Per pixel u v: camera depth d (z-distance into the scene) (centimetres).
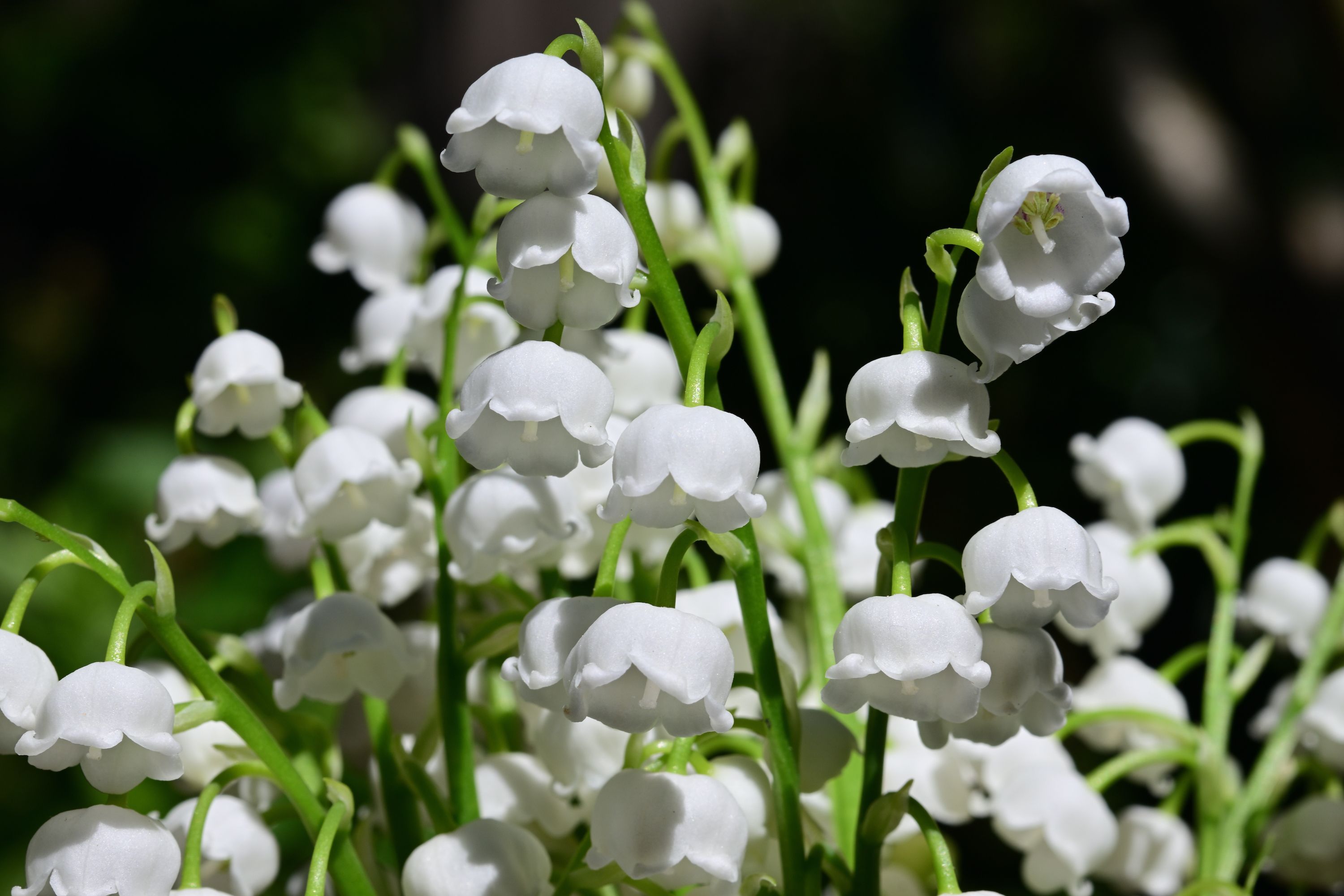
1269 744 29
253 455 61
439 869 25
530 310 25
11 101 88
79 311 86
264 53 88
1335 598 30
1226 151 66
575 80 24
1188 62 68
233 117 88
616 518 24
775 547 30
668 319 25
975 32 85
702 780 25
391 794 27
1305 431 63
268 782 28
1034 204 24
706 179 31
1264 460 70
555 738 27
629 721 24
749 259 32
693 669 24
